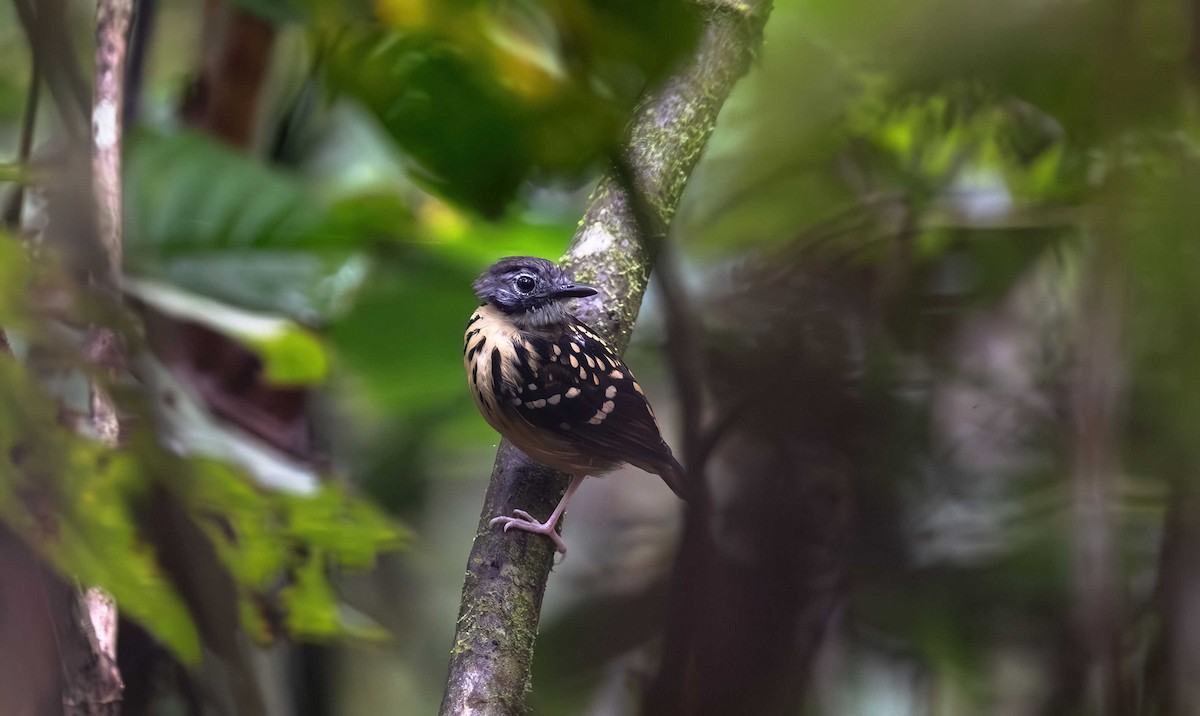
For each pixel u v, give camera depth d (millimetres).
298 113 4262
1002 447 4234
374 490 4332
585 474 4230
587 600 4316
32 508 3184
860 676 4242
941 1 3979
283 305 4219
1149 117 4066
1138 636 4195
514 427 4207
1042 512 4230
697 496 4230
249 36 4262
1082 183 4156
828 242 4238
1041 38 4039
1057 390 4227
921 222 4227
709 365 4246
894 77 4039
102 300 3113
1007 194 4219
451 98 2545
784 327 4242
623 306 4191
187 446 4070
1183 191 4066
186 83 4266
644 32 2504
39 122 4238
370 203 4258
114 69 4078
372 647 4156
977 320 4238
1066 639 4207
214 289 4215
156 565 3908
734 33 4059
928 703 4238
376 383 4312
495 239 4297
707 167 4203
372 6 2609
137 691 4156
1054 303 4230
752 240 4246
